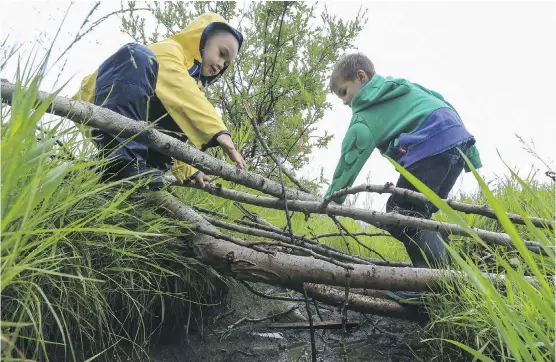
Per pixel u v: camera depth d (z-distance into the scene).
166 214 2.20
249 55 4.66
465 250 2.93
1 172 1.04
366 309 2.49
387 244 3.84
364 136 3.12
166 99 2.35
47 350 1.69
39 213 1.28
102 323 1.91
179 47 2.59
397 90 3.17
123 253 1.85
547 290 0.89
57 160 1.66
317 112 4.10
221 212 2.95
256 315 2.67
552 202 2.51
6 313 1.48
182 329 2.28
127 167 2.16
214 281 2.43
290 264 2.19
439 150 2.92
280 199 2.58
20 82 1.31
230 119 4.55
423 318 2.48
